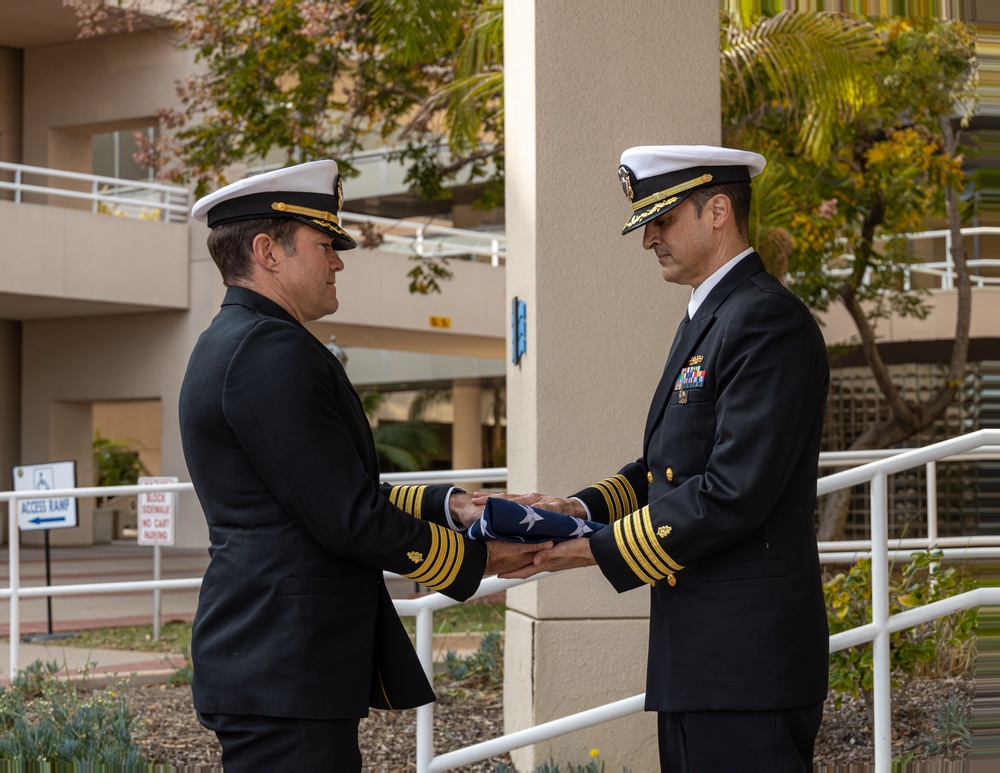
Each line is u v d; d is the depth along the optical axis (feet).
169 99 55.47
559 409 13.44
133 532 68.85
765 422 7.68
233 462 7.77
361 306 58.75
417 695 8.25
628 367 13.62
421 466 85.25
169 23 53.01
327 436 7.67
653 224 8.67
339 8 33.19
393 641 8.27
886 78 33.73
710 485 7.76
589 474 13.48
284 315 8.14
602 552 8.10
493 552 8.53
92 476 62.34
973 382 54.08
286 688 7.51
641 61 13.80
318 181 8.32
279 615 7.61
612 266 13.62
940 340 54.65
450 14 29.09
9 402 61.46
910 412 39.83
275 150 52.37
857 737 15.01
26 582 41.11
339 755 7.68
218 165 36.22
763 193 23.11
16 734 15.72
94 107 57.57
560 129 13.57
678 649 8.13
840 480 11.16
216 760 15.26
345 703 7.65
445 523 9.09
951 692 16.24
